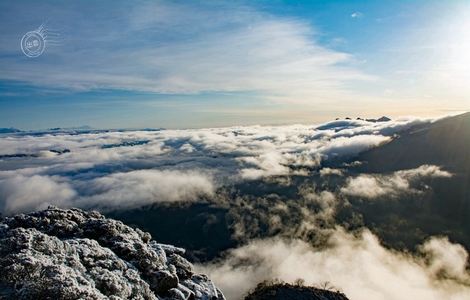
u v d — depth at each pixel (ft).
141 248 98.12
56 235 102.47
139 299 73.87
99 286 70.49
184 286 94.02
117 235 104.63
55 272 63.67
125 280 77.51
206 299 93.61
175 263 105.09
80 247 86.17
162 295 86.07
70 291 58.13
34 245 75.20
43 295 57.21
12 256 66.69
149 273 88.43
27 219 106.32
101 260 83.20
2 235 80.94
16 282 60.49
